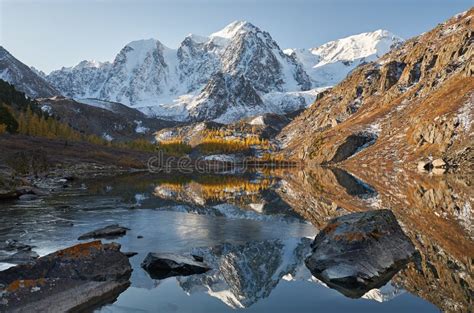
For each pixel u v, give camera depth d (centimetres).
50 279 1752
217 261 2417
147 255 2338
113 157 16300
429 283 1936
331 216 4150
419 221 3512
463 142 11600
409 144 14838
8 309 1511
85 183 8412
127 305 1694
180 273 2147
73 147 15912
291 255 2547
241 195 6406
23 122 16012
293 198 5797
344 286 1928
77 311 1638
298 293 1834
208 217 4116
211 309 1636
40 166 9731
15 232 3231
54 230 3328
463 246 2606
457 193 5491
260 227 3538
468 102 12850
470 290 1842
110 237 3089
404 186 6850
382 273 2041
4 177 6056
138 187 7756
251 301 1720
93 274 1905
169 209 4691
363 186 7262
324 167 16800
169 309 1641
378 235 2258
